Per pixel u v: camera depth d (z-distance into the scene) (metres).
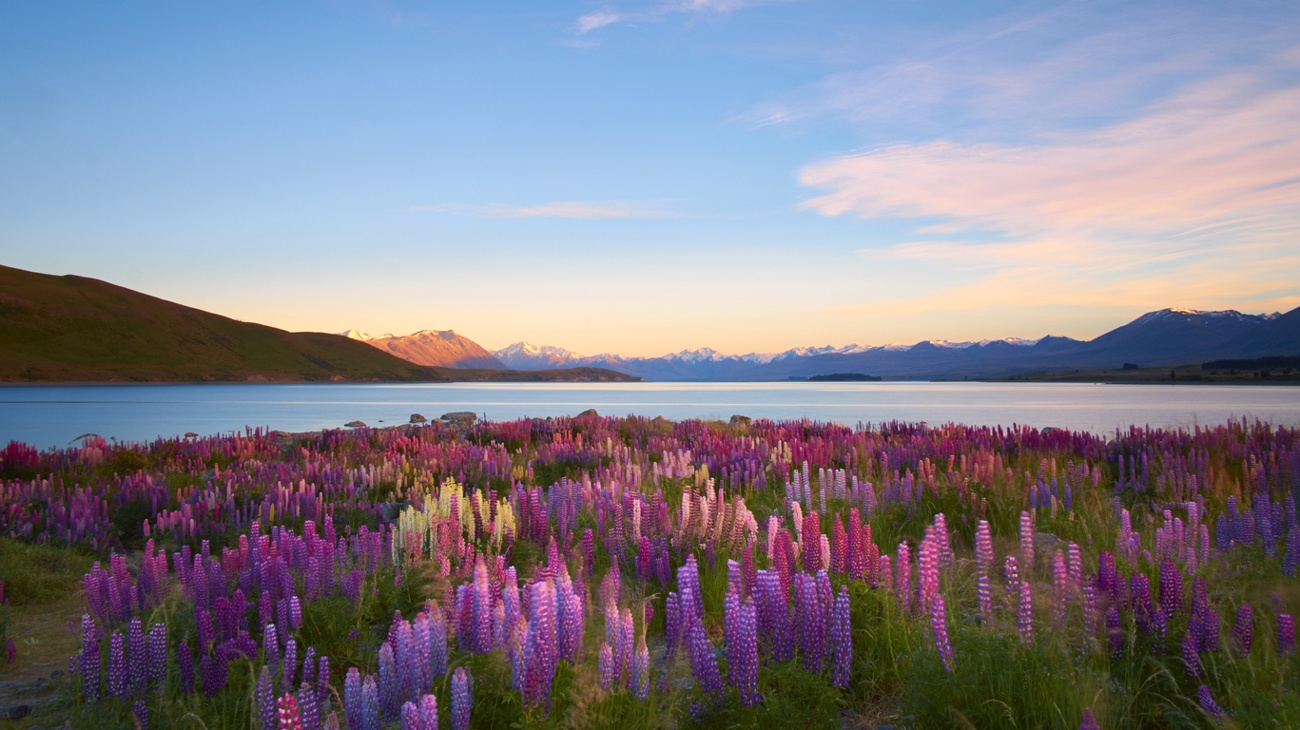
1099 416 57.00
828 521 8.05
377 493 11.98
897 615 4.98
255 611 5.54
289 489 10.58
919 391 199.38
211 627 4.85
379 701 3.88
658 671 4.51
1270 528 6.47
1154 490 9.90
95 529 9.97
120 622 5.47
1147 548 6.46
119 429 50.88
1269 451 10.88
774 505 9.71
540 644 3.87
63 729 4.34
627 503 7.44
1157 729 4.02
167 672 4.45
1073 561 4.61
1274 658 4.05
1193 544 6.06
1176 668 4.24
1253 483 9.33
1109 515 8.29
